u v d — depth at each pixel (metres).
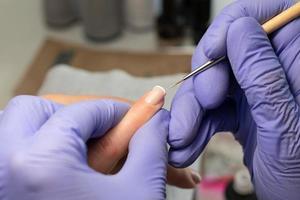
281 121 0.31
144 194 0.29
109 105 0.33
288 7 0.34
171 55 0.57
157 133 0.33
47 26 0.67
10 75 0.58
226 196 0.47
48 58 0.58
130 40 0.64
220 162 0.50
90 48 0.60
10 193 0.27
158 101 0.34
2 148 0.28
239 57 0.32
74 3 0.66
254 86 0.32
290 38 0.33
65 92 0.50
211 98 0.33
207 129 0.35
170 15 0.59
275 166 0.32
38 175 0.27
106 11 0.60
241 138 0.37
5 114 0.31
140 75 0.55
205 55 0.33
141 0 0.61
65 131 0.29
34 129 0.30
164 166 0.32
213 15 0.59
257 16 0.34
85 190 0.28
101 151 0.32
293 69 0.33
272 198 0.34
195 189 0.46
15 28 0.67
